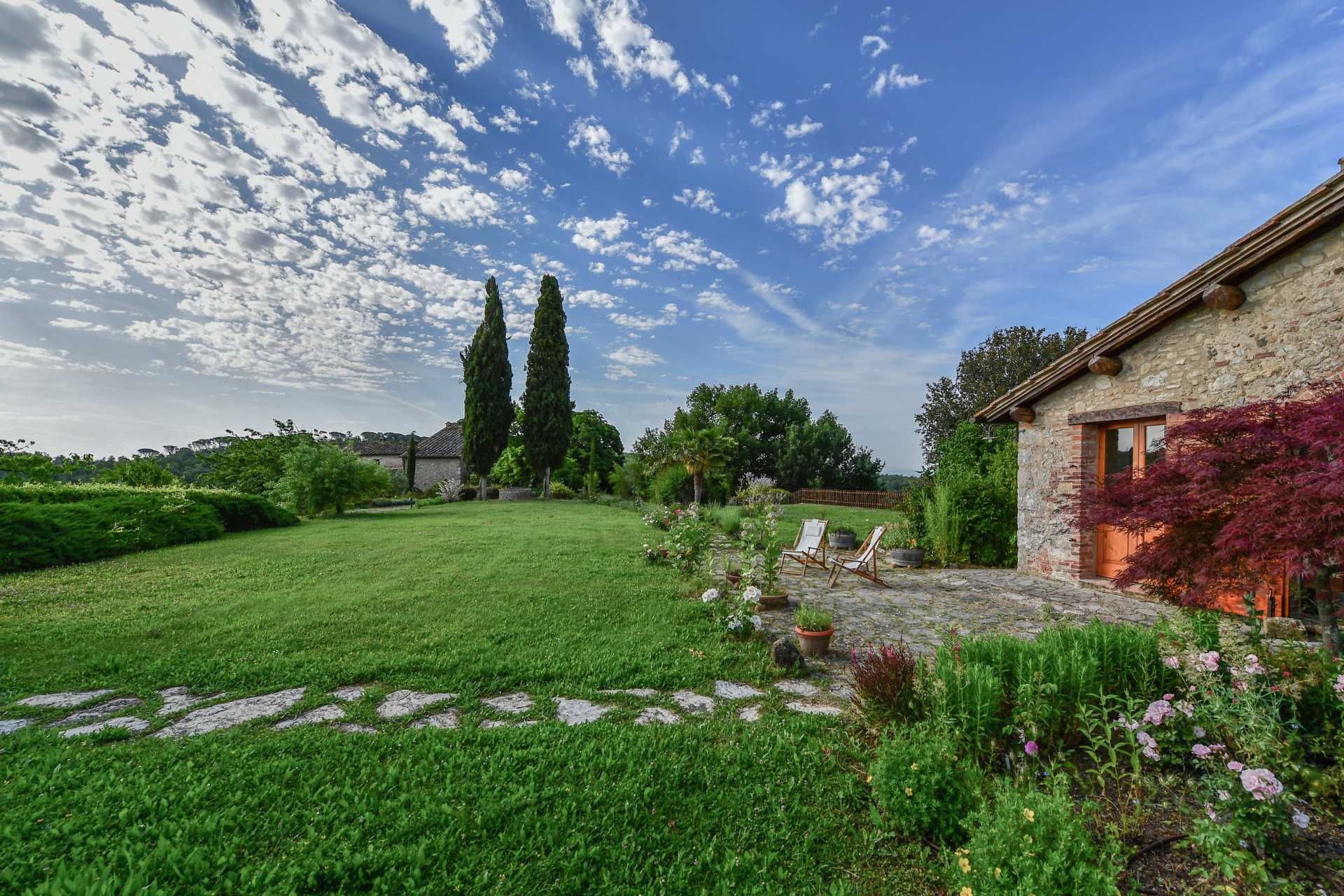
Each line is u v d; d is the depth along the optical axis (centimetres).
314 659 440
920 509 1106
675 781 266
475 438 2459
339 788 259
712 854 218
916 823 223
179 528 1109
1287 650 294
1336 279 519
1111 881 162
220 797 250
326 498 1714
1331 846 202
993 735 274
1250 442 325
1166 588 364
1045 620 549
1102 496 399
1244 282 593
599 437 3634
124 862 207
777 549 699
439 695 380
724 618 536
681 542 841
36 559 830
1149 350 699
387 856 209
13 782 257
